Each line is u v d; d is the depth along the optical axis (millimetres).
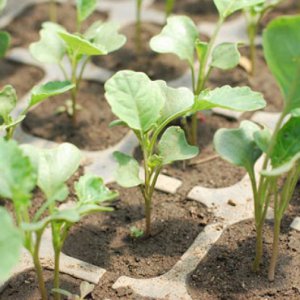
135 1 640
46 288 432
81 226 466
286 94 387
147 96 421
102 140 521
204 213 471
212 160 505
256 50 587
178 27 480
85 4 516
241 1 475
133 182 419
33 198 482
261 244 428
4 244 353
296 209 470
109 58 583
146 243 455
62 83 437
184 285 433
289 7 626
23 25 617
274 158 408
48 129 529
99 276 438
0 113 445
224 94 409
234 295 426
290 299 424
